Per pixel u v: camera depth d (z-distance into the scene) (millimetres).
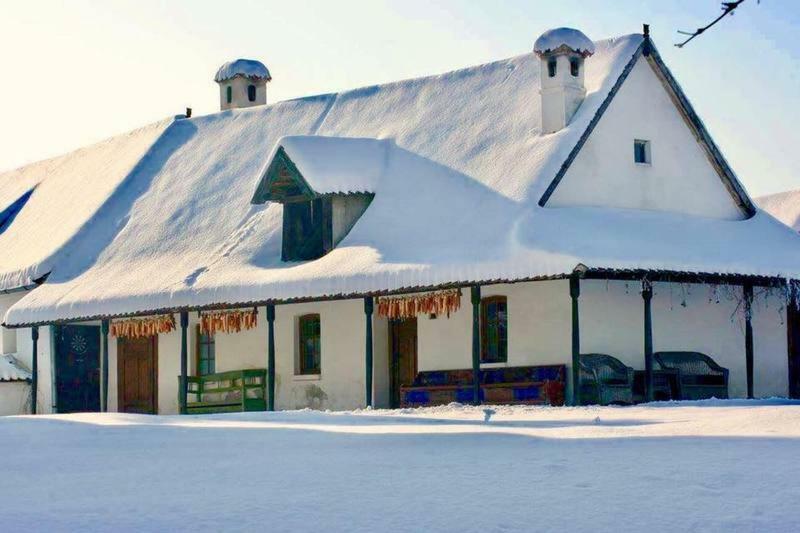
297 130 35125
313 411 21516
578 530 6805
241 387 31188
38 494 8883
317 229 29688
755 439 10969
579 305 26141
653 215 27938
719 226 28734
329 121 34469
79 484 9445
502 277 24188
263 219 32344
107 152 41938
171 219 34781
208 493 8555
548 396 24828
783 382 29156
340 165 29609
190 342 33750
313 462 10422
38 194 43219
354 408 29922
